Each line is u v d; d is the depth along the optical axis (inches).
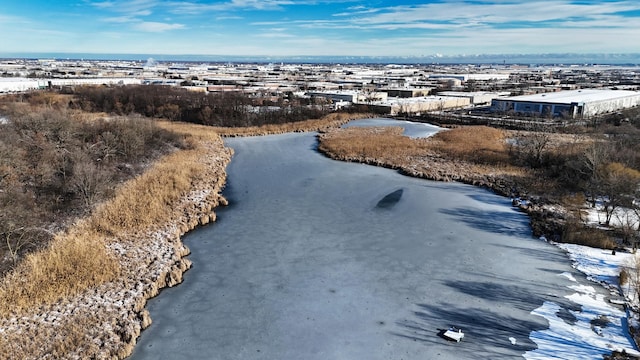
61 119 2053.4
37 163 1605.6
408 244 1253.7
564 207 1509.6
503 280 1047.0
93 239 1147.9
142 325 868.0
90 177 1403.8
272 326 880.3
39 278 944.3
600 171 1561.3
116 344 796.0
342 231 1349.7
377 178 1942.7
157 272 1048.2
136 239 1208.2
